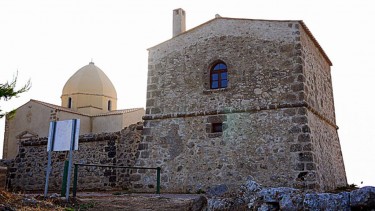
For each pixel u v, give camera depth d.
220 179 15.91
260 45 16.61
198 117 17.03
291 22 16.31
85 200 11.61
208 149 16.48
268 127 15.66
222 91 16.81
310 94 16.36
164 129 17.59
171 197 13.11
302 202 7.86
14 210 8.36
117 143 20.86
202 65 17.50
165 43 18.62
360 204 7.32
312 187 14.34
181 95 17.64
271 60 16.27
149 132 17.84
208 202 9.46
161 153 17.33
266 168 15.27
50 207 9.66
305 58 16.44
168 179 16.84
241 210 8.65
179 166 16.81
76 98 35.47
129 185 19.84
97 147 21.33
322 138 17.14
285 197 8.09
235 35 17.14
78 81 35.97
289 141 15.15
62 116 30.98
